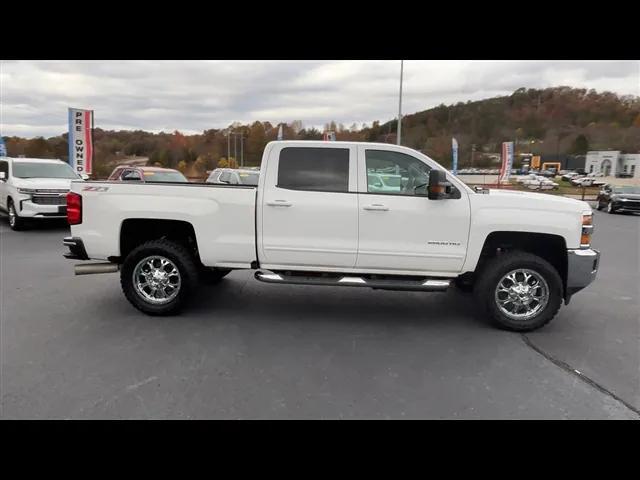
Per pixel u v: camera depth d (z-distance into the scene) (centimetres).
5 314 497
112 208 483
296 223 468
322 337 440
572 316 519
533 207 455
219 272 591
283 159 475
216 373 358
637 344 432
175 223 498
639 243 1133
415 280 474
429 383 346
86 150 1702
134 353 394
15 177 1151
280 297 576
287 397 321
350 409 307
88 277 669
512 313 468
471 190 470
